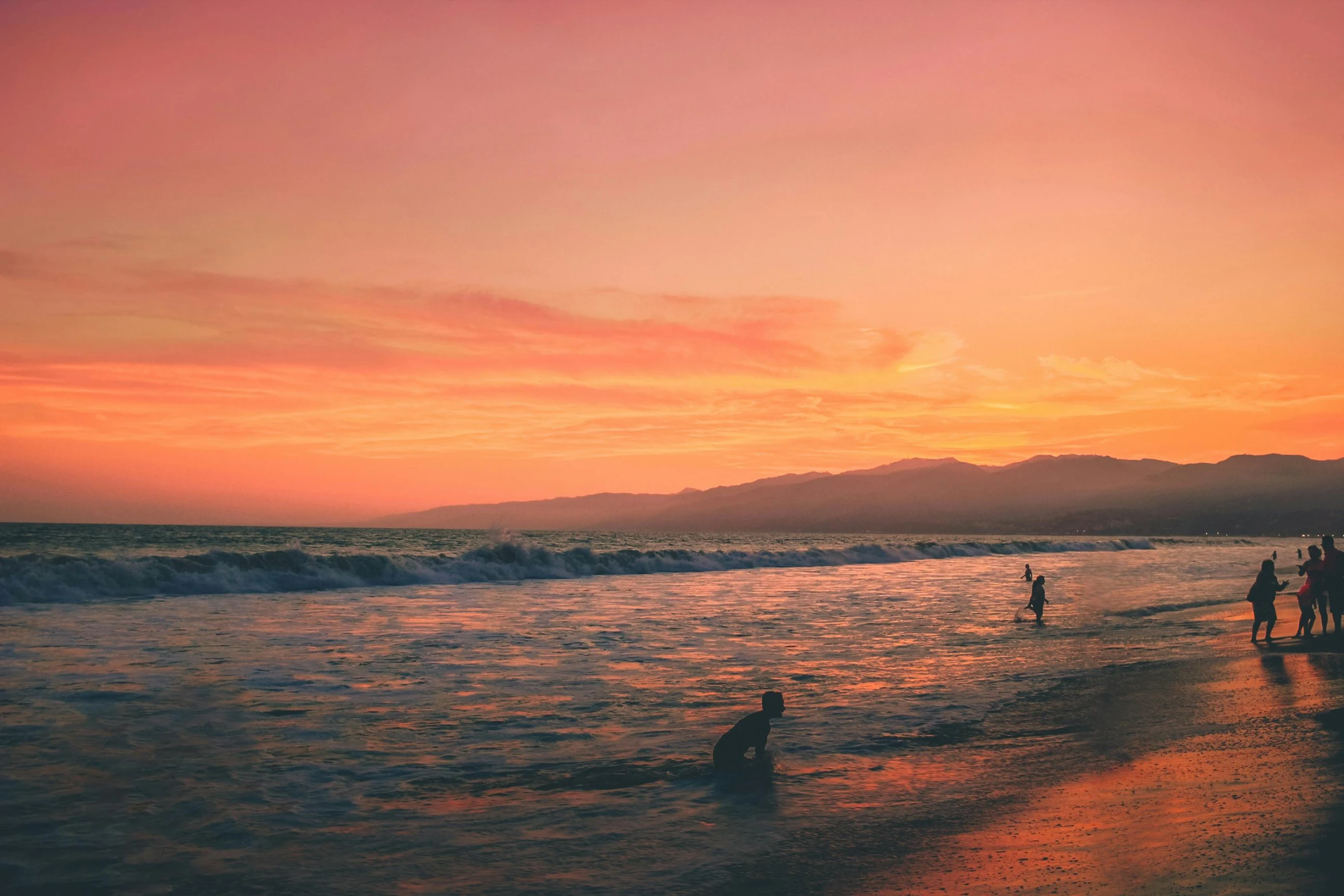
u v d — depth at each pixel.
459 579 30.77
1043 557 60.38
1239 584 32.75
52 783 6.61
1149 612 21.50
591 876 4.98
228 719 8.82
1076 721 9.14
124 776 6.84
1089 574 40.41
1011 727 8.90
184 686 10.48
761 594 26.59
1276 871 4.68
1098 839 5.43
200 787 6.61
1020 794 6.59
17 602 20.48
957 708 9.81
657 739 8.34
